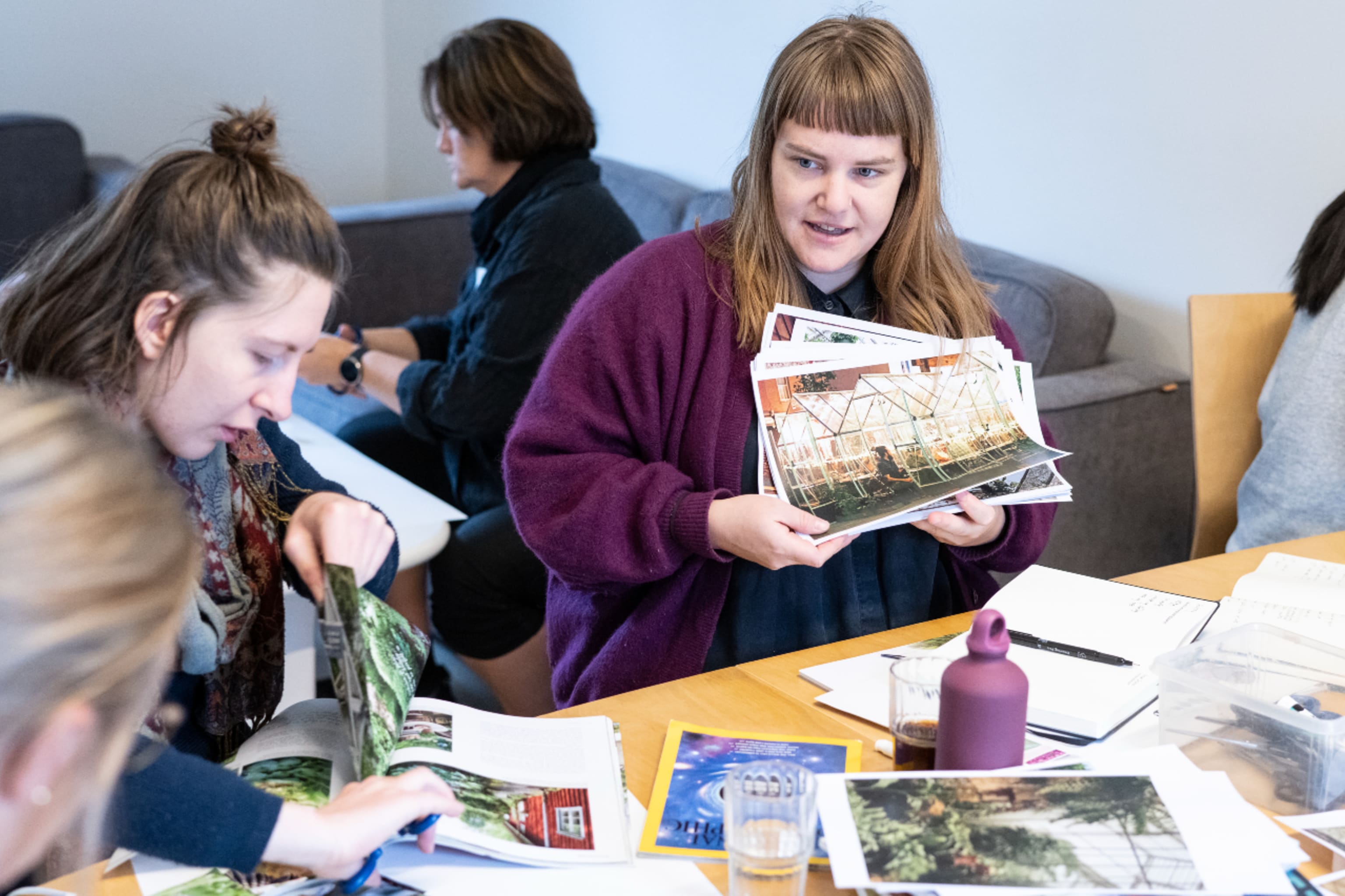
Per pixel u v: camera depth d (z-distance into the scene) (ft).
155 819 2.70
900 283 4.75
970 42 9.04
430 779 3.02
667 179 11.59
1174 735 3.42
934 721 3.29
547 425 4.54
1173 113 7.82
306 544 3.41
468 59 7.68
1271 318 6.84
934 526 4.48
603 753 3.45
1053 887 2.63
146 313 3.01
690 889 2.92
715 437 4.48
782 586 4.63
